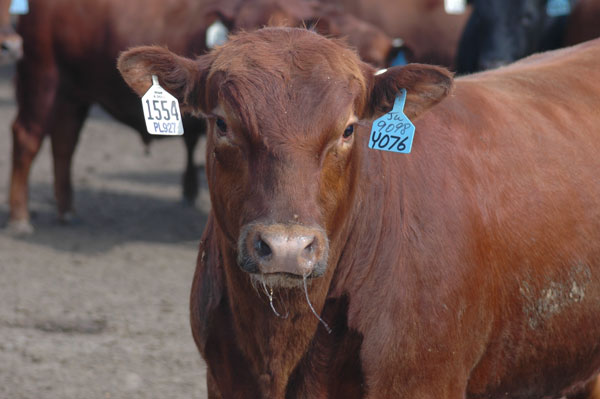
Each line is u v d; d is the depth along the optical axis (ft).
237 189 14.11
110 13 42.45
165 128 15.24
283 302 14.83
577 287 17.17
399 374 15.07
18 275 34.83
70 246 40.09
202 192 53.11
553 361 17.48
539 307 16.79
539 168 17.16
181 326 29.43
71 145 44.47
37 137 42.73
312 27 18.28
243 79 14.19
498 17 44.83
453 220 15.62
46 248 39.55
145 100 15.08
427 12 54.49
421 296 15.11
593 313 17.57
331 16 43.78
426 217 15.52
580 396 20.45
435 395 15.38
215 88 14.60
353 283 15.25
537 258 16.60
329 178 14.16
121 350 26.89
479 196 16.20
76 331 28.58
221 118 14.29
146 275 35.70
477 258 15.75
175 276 35.73
